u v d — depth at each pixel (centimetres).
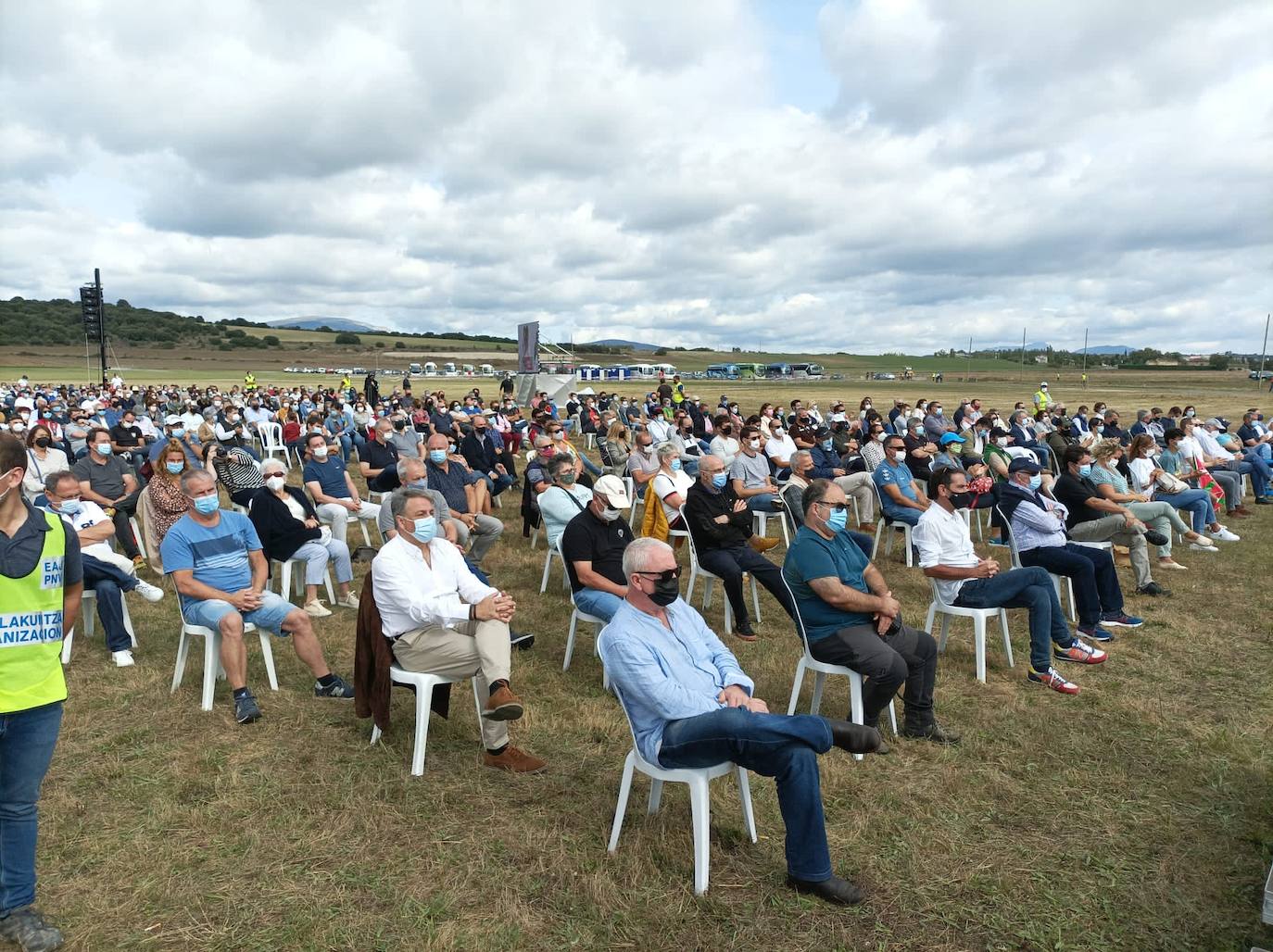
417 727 432
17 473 280
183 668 543
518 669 599
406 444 1282
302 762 443
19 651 285
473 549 880
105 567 590
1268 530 1129
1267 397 4978
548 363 4747
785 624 718
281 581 759
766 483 1029
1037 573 577
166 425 1580
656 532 768
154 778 423
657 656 354
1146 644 655
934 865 351
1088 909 321
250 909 318
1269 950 295
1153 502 913
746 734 322
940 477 598
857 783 424
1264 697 546
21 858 298
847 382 9088
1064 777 433
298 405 2569
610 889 328
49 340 15662
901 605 768
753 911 317
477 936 302
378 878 338
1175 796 414
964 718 511
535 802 403
